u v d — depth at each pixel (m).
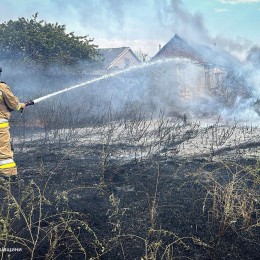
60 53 19.02
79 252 3.02
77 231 3.36
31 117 11.66
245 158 6.15
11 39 18.80
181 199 4.12
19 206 3.01
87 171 5.52
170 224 3.49
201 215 3.67
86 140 8.32
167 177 5.03
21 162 6.27
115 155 6.74
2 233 2.69
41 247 3.11
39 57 18.23
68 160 6.34
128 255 2.97
